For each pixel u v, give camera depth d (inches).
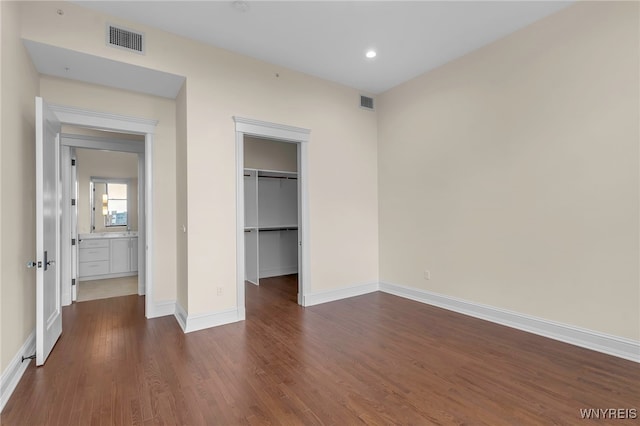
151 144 151.1
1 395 80.9
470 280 149.6
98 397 85.1
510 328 133.3
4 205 85.4
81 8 111.3
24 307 102.4
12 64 92.6
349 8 114.7
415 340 122.2
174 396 85.6
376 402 82.7
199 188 135.9
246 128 147.6
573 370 97.9
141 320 146.8
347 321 143.9
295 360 106.3
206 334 129.0
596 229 110.1
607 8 106.3
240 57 147.4
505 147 135.0
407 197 179.2
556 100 119.2
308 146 168.7
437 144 162.9
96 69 123.9
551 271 121.7
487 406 80.7
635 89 101.0
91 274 233.1
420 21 123.0
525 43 127.6
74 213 181.3
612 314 107.0
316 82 172.1
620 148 104.4
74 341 122.3
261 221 244.1
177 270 155.6
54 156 122.3
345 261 183.2
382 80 177.5
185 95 134.3
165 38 128.0
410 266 178.5
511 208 133.5
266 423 74.8
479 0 111.0
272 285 215.8
